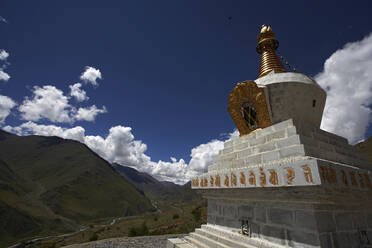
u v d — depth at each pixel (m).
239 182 7.00
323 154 6.67
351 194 5.86
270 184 5.86
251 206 7.20
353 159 8.05
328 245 5.10
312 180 4.83
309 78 9.70
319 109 9.61
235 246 7.05
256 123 9.41
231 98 10.29
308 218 5.33
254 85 9.26
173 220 54.47
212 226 9.05
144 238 18.42
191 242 9.23
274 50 12.10
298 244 5.44
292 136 6.70
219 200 8.93
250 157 7.92
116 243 17.03
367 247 5.99
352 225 5.96
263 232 6.54
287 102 8.93
